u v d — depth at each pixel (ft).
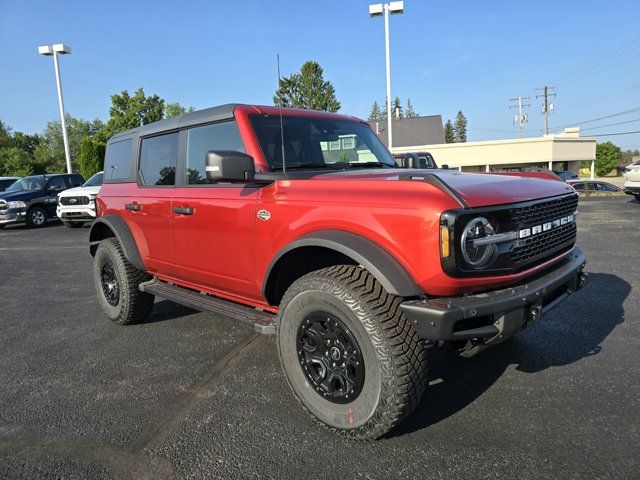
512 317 8.22
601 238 30.25
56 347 14.44
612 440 8.58
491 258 8.13
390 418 8.12
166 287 14.34
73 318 17.52
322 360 9.01
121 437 9.29
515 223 8.48
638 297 17.08
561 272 9.72
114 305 16.24
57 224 57.16
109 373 12.37
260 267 10.61
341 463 8.21
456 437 8.87
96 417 10.09
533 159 142.10
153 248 14.19
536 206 9.05
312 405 9.25
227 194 11.32
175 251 13.24
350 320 8.35
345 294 8.39
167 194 13.28
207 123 12.25
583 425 9.11
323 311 8.84
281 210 9.93
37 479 8.05
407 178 8.45
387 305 8.19
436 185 8.06
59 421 9.96
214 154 9.45
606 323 14.52
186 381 11.75
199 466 8.29
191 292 13.58
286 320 9.48
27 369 12.80
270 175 10.34
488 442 8.67
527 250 8.85
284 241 9.86
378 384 8.10
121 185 15.79
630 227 34.81
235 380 11.71
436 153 146.72
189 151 12.88
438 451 8.45
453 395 10.53
